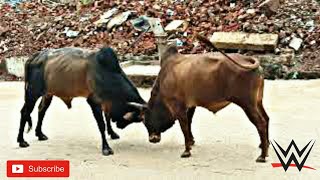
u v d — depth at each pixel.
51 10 19.66
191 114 7.52
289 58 13.99
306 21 15.91
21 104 11.51
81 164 7.02
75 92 7.61
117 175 6.53
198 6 17.50
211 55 6.95
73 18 18.56
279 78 13.65
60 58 7.68
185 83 6.98
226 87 6.74
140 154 7.43
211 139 8.10
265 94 11.66
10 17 19.44
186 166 6.82
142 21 17.09
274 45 14.41
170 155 7.34
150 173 6.57
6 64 16.08
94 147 7.84
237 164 6.85
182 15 17.17
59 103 11.29
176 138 8.23
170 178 6.38
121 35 16.95
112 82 7.50
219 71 6.75
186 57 7.14
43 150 7.72
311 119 9.28
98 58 7.51
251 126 8.90
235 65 6.67
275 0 16.34
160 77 7.30
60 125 9.32
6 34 18.45
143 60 15.38
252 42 14.62
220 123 9.16
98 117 7.49
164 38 15.81
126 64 14.85
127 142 8.08
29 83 7.94
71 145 7.97
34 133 8.79
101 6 18.80
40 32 18.23
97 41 16.95
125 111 7.57
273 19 16.03
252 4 16.94
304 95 11.48
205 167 6.77
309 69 13.77
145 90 12.91
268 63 13.84
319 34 15.22
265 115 7.01
